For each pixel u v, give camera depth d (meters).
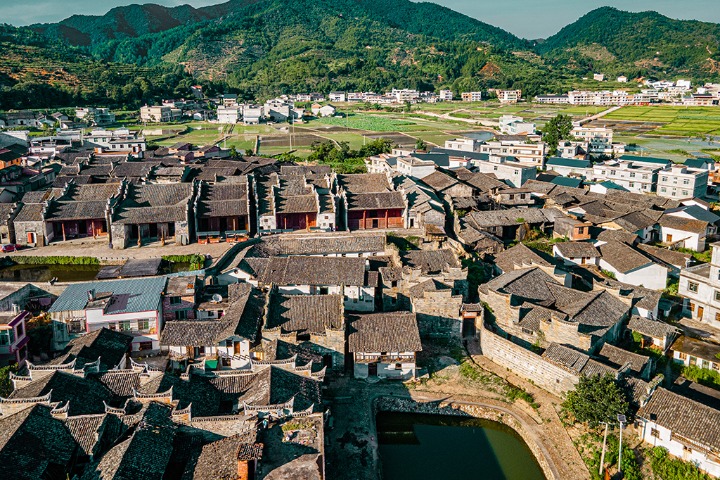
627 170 172.38
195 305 86.25
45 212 115.00
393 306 93.19
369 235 113.75
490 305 87.31
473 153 196.62
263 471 50.59
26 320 81.94
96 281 88.31
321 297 82.44
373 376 76.19
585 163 192.75
